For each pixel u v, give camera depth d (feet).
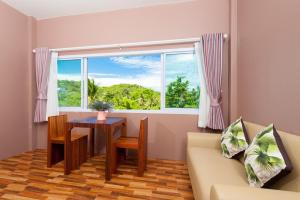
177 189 6.45
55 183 6.78
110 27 10.02
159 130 9.58
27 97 10.73
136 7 9.68
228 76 8.79
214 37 8.48
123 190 6.34
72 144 7.98
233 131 6.18
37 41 11.02
